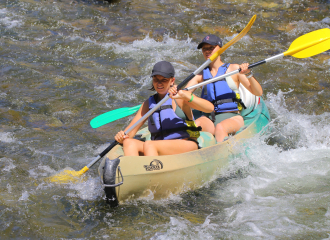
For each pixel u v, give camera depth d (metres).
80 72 20.31
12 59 21.00
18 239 8.60
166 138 10.78
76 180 11.16
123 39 25.11
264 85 19.53
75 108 16.55
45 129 14.62
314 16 30.16
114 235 8.86
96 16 28.58
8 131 14.16
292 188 11.10
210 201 10.41
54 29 25.72
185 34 26.52
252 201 10.41
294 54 12.85
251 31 27.22
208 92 13.34
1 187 10.65
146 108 11.23
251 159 12.48
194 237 8.80
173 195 10.56
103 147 13.59
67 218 9.47
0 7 28.17
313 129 15.30
